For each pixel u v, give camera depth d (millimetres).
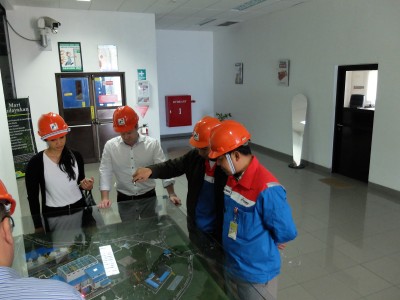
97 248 1731
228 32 8500
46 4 5574
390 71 4430
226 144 1478
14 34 5688
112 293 1384
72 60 6109
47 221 1994
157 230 1905
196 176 1918
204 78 9547
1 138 2354
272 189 1465
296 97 6066
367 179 5094
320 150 5840
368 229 3535
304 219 3809
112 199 4355
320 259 2943
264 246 1520
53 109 6148
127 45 6449
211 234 1886
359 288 2527
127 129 2270
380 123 4652
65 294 721
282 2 5770
